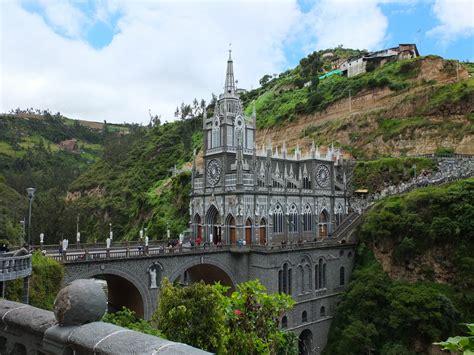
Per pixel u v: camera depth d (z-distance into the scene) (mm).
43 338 8578
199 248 65875
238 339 27422
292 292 71438
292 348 47562
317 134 143125
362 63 167000
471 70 146750
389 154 119375
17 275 26062
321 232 90375
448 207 75312
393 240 79750
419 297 66750
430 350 64062
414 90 129375
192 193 83938
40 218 102250
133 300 61438
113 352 6707
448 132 112312
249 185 74000
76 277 51344
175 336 28703
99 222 159250
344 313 74562
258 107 188250
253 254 70438
